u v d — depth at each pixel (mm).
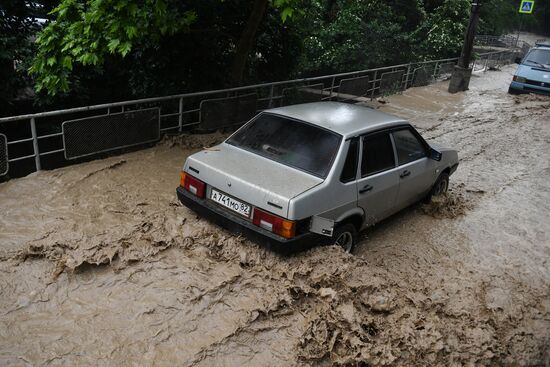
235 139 5473
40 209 5566
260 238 4508
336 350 3900
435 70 18156
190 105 9625
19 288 4234
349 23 18109
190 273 4574
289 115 5422
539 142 11156
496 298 5055
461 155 9828
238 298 4328
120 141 7426
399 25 19016
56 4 9023
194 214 5512
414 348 4023
